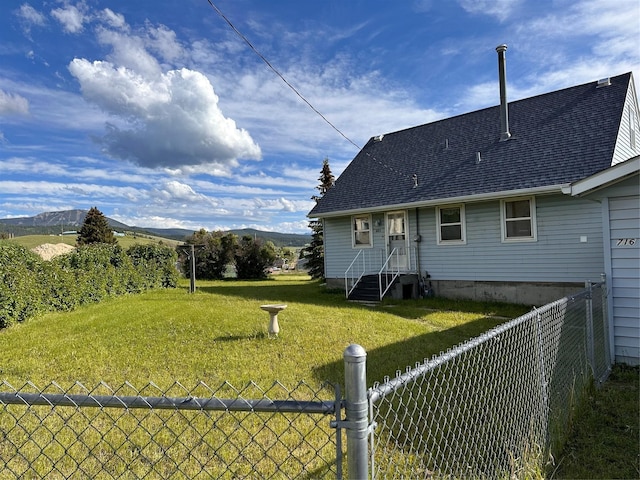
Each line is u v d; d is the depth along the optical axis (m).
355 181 14.41
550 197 9.61
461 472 2.40
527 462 2.47
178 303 10.27
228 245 24.55
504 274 10.41
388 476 2.38
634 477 2.68
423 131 14.72
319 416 3.48
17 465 2.74
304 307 9.67
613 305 5.01
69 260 10.25
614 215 4.98
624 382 4.48
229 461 2.79
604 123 9.91
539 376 2.96
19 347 5.89
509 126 11.97
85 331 6.90
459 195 10.59
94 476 2.53
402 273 12.17
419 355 5.41
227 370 4.73
